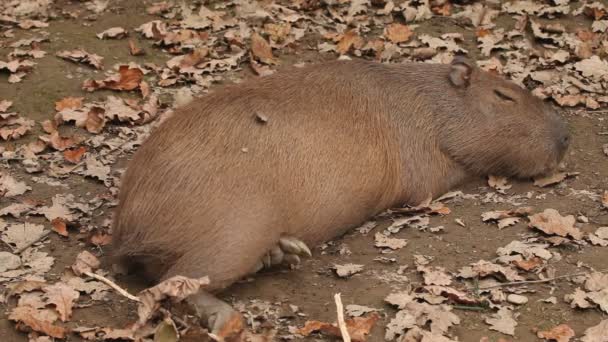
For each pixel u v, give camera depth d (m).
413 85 8.05
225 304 6.17
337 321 6.28
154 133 6.77
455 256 7.07
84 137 8.99
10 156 8.58
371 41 11.03
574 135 9.04
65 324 6.20
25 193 8.03
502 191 8.16
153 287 6.00
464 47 10.98
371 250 7.21
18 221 7.60
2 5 11.80
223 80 10.16
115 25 11.32
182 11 11.75
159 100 9.63
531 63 10.56
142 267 6.70
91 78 10.02
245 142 6.66
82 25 11.30
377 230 7.49
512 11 11.70
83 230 7.49
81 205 7.84
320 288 6.69
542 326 6.19
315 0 11.96
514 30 11.24
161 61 10.55
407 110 7.92
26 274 6.81
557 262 6.93
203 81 10.09
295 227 6.85
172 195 6.35
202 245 6.30
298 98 7.18
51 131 9.01
